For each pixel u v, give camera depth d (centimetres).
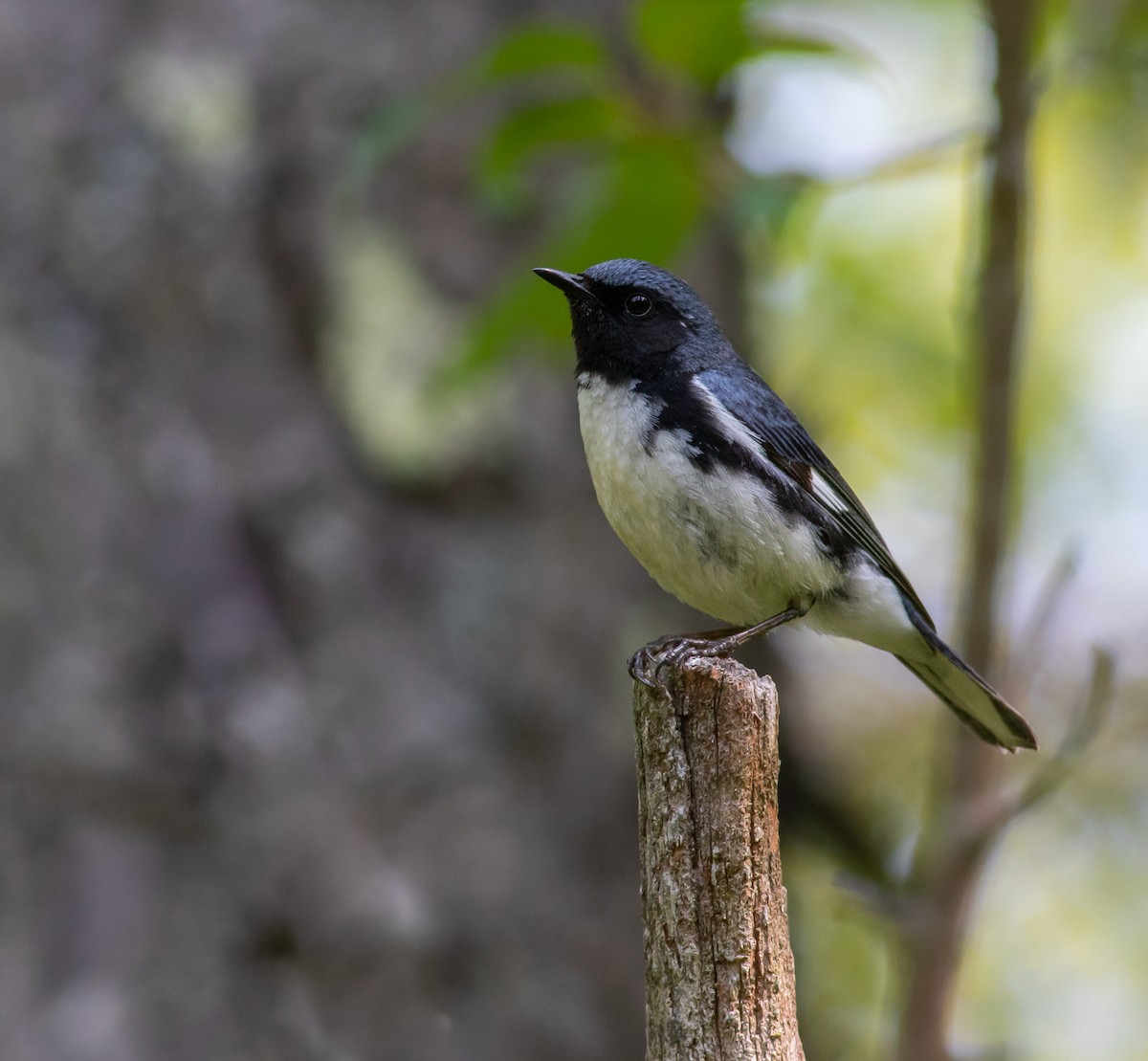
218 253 1099
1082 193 1605
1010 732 1009
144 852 992
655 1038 606
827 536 991
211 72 1129
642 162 835
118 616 1019
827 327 1647
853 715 1752
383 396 1114
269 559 1068
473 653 1091
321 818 1013
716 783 614
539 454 1147
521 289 902
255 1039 970
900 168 867
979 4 913
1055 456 1664
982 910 1603
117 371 1066
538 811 1078
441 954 1021
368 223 1134
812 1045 1395
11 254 1066
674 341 983
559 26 809
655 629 1169
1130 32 1099
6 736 991
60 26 1118
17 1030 945
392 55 1154
